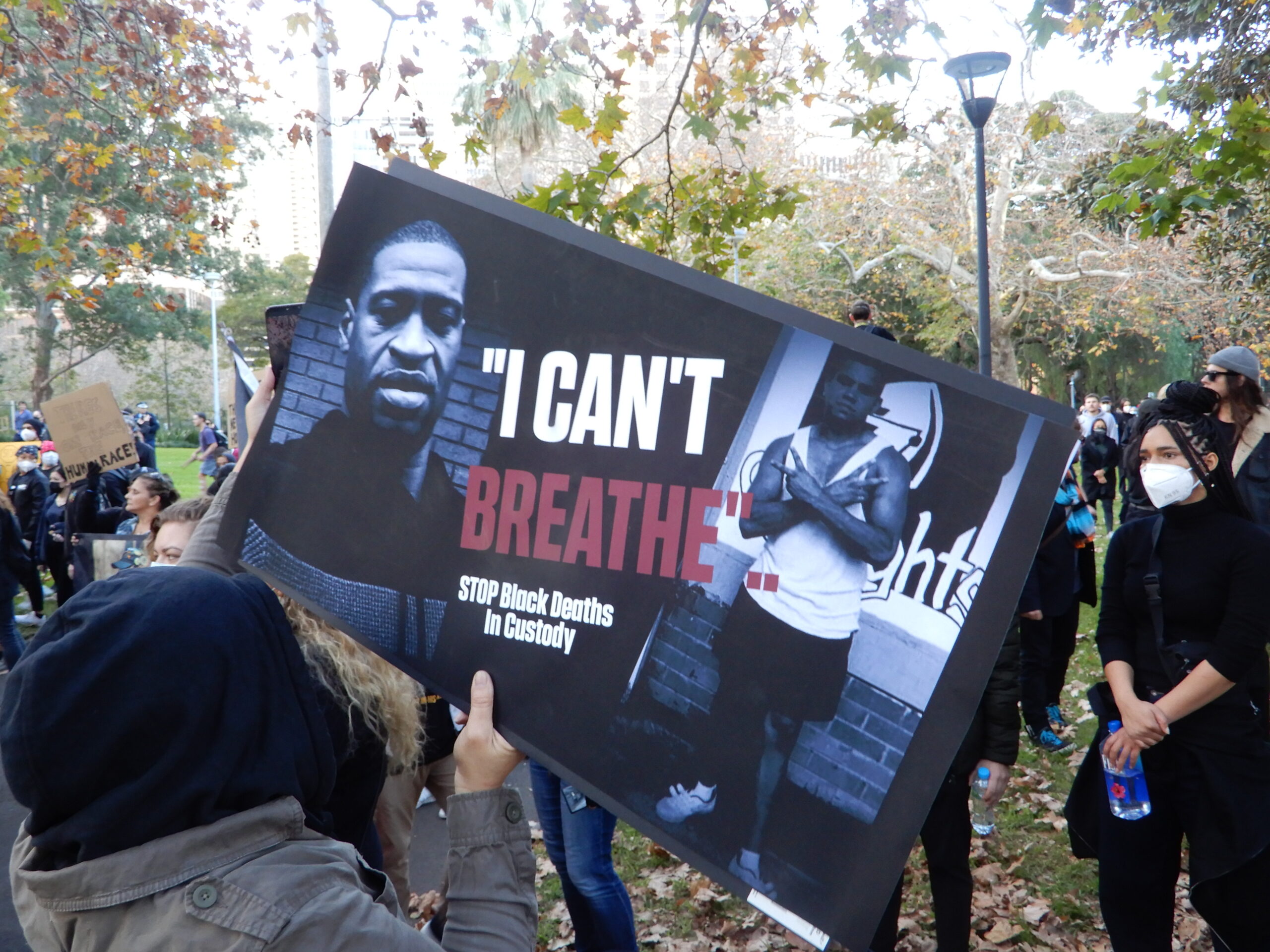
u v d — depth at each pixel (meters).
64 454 7.46
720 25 5.74
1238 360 4.32
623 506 1.33
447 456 1.42
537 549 1.36
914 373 1.22
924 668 1.18
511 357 1.40
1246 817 2.45
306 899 0.99
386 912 1.04
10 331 48.22
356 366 1.47
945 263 23.20
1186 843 4.21
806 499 1.25
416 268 1.45
